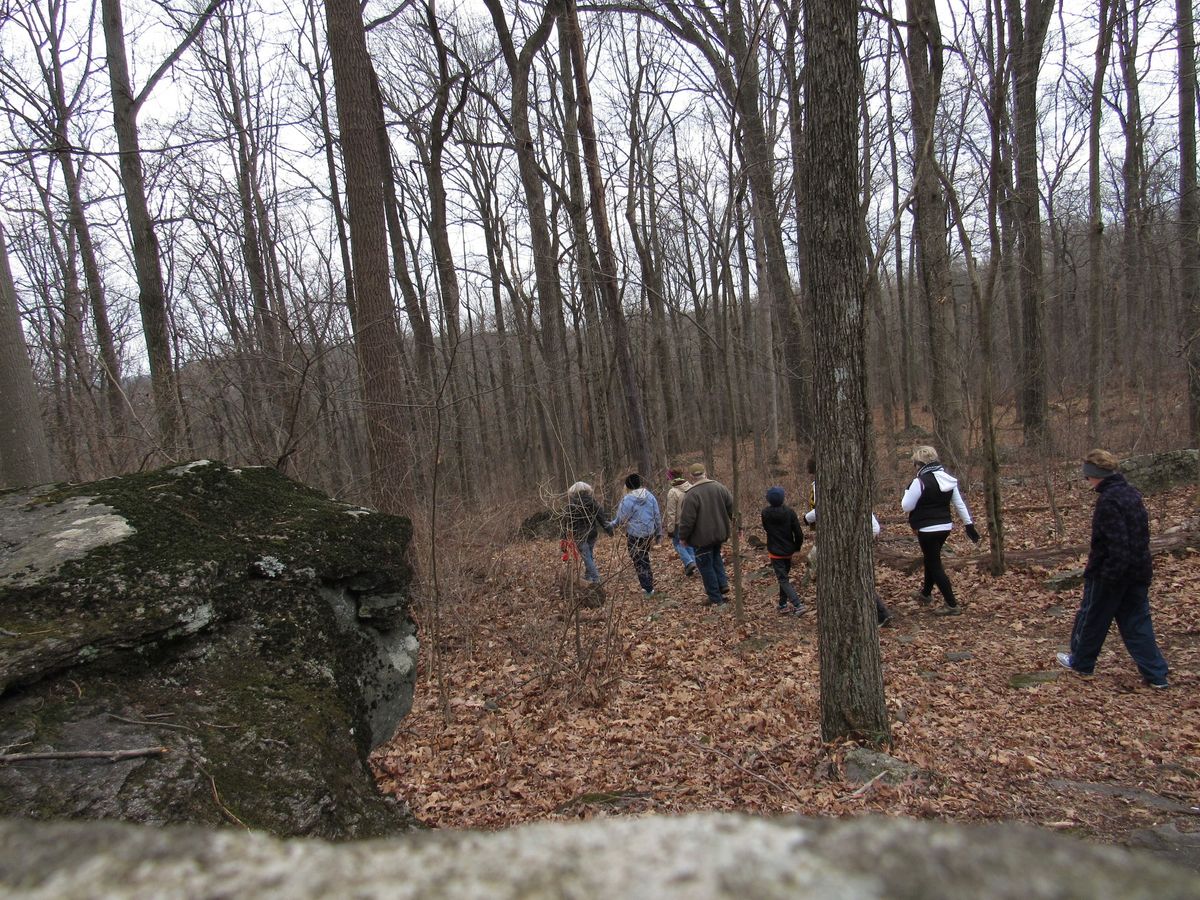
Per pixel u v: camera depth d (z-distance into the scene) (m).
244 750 2.47
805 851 0.64
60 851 0.76
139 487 3.52
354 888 0.65
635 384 14.21
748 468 17.92
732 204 7.62
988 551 9.05
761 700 5.74
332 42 8.73
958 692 5.59
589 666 6.30
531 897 0.60
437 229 14.38
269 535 3.46
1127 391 18.84
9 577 2.77
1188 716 4.74
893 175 18.36
